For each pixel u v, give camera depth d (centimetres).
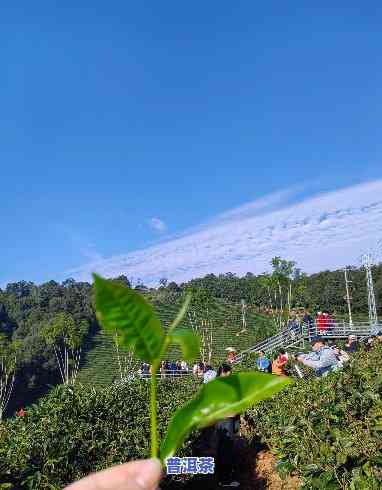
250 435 981
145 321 105
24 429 595
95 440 621
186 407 117
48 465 515
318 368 943
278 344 2806
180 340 102
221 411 116
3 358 4556
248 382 118
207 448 866
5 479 451
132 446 641
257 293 8025
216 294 8612
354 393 556
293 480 655
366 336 2547
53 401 668
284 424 721
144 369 1577
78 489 110
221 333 5947
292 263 3969
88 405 686
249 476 792
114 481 111
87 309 7369
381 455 438
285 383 117
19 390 4941
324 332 2767
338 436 494
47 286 8306
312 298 7069
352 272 7019
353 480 422
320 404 592
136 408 845
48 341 5116
